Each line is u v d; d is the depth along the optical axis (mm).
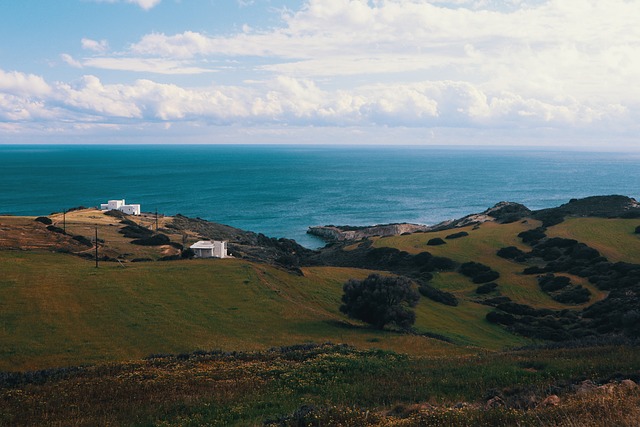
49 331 39562
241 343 38906
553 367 23375
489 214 137625
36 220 90750
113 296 48812
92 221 109812
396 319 49125
